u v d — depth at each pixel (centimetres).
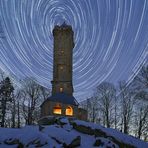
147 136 6731
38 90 8556
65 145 3111
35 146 2884
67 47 9538
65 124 4041
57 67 9288
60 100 7788
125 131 7169
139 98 6438
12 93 7888
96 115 8344
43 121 4378
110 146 3422
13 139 3072
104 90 8431
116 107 8050
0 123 7219
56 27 9744
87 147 3316
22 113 7969
